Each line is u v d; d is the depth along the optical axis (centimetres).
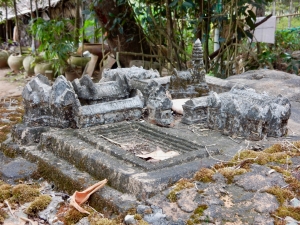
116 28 750
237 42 686
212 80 478
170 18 649
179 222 206
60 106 323
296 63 768
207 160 268
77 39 825
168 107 349
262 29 756
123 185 240
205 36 662
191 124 352
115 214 224
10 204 253
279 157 268
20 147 319
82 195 238
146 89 384
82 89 356
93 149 281
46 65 845
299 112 407
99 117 336
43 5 973
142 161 257
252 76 561
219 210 213
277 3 1350
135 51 791
